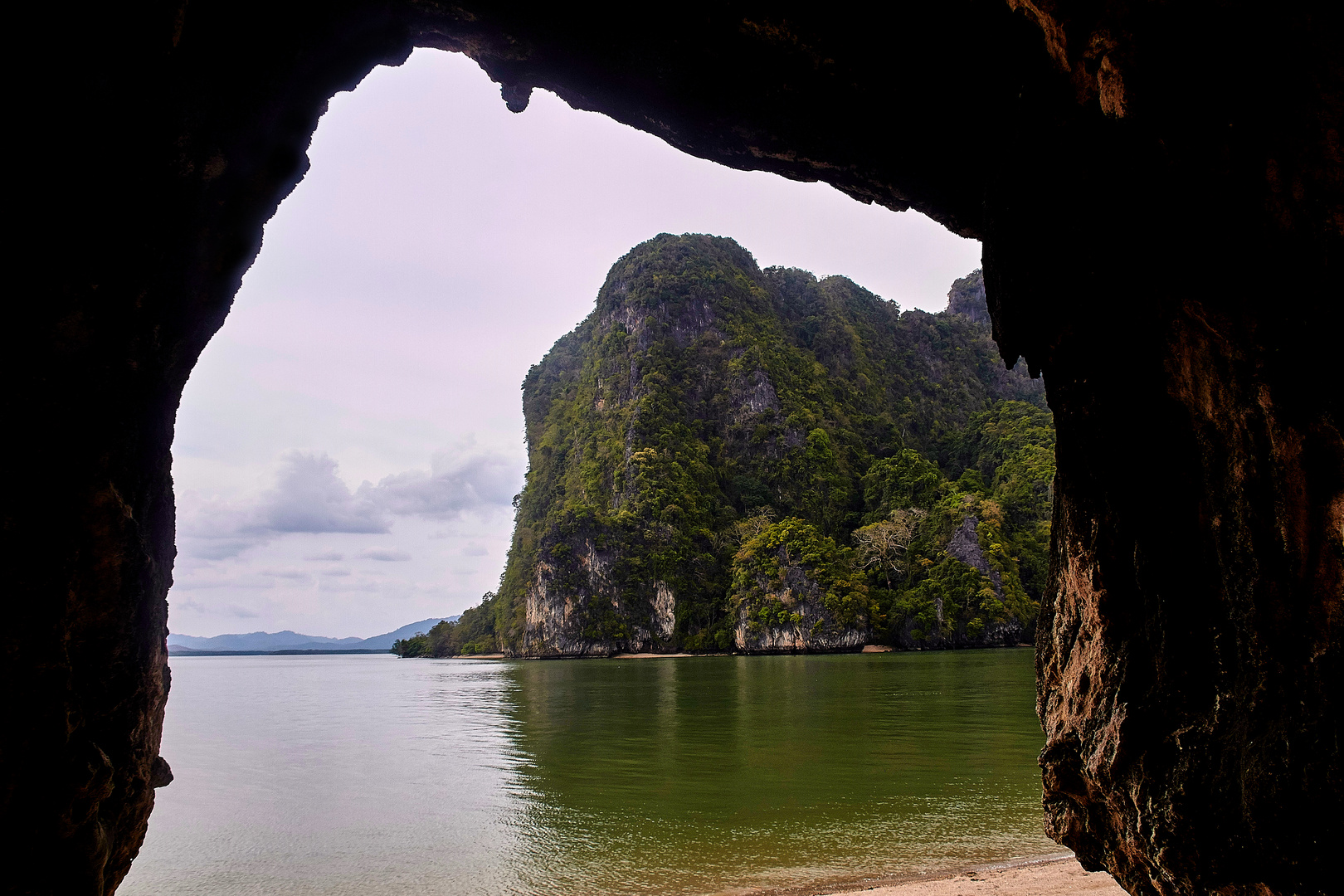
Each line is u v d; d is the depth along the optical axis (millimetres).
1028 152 6293
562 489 128250
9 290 4340
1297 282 4617
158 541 5695
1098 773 5836
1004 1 5926
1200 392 5199
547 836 13328
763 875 10844
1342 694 4309
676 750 21844
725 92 7598
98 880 4766
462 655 145875
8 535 4348
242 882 11641
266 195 6273
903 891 9742
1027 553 93375
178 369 5836
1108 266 5742
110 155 4777
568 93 7973
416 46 7465
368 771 20547
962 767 17672
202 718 35094
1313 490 4531
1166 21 4875
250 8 5492
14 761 4328
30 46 4320
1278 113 4621
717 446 122875
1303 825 4410
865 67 6992
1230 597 5020
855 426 131500
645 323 128375
